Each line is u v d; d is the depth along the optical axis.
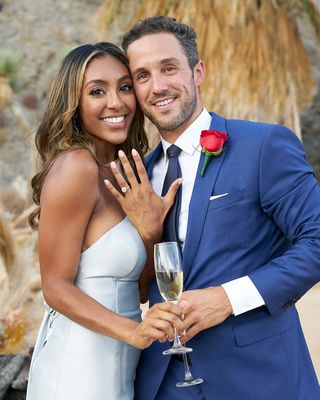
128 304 2.91
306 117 13.54
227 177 2.87
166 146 3.06
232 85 7.73
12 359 5.02
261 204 2.84
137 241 2.90
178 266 2.62
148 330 2.62
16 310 6.39
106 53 2.97
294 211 2.79
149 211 2.90
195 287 2.84
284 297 2.74
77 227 2.80
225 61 7.71
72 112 2.92
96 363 2.83
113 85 2.95
